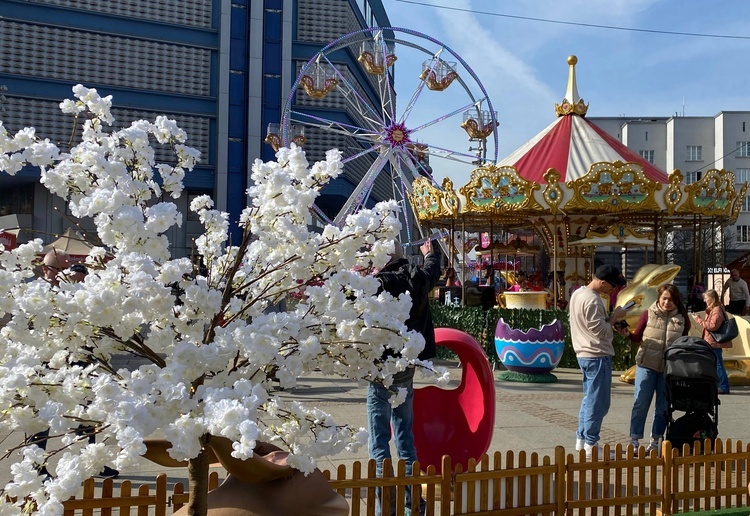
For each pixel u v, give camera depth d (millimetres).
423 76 24297
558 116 19734
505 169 15359
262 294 2412
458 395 5633
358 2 40094
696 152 64062
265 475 2402
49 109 30812
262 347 1976
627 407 8945
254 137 34562
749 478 4727
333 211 41094
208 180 34156
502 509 4109
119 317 1938
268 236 2271
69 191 2131
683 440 6246
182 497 3414
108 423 1862
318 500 2521
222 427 1703
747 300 16109
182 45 33688
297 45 36031
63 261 3248
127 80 32500
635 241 17281
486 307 16578
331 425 2375
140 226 1945
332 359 2379
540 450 6559
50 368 2229
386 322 2248
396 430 4578
